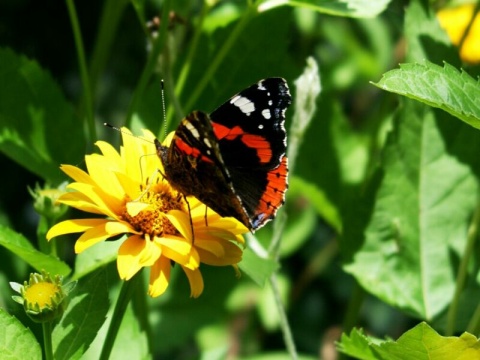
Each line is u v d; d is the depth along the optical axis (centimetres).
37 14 59
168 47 44
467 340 36
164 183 38
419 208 46
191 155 36
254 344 54
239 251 37
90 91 44
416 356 36
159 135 45
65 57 60
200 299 51
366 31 57
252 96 38
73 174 36
